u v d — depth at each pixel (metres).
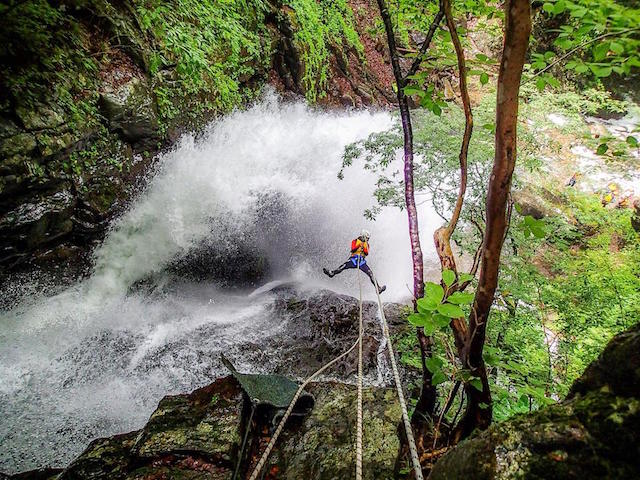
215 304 7.36
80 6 6.03
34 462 4.14
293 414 3.76
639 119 15.55
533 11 2.40
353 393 3.89
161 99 7.16
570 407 1.24
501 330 4.93
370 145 6.04
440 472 1.49
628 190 12.41
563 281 6.48
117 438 3.44
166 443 3.23
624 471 1.03
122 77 6.46
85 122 5.74
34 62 5.25
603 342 5.15
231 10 9.48
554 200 11.21
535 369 4.16
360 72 14.77
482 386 2.39
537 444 1.18
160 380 5.40
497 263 2.00
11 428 4.37
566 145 13.98
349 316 6.98
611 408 1.13
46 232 5.63
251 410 3.79
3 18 5.02
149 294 6.89
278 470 3.12
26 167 5.00
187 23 8.15
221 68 8.89
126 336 5.95
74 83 5.68
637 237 9.94
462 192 2.62
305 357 5.99
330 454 3.10
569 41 2.28
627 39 2.04
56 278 5.89
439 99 2.91
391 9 5.06
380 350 6.11
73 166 5.70
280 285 8.56
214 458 3.14
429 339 2.88
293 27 11.40
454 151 5.37
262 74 10.50
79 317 5.89
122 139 6.54
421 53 3.17
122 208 6.67
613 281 6.52
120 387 5.17
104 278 6.38
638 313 5.79
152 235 7.04
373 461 2.99
